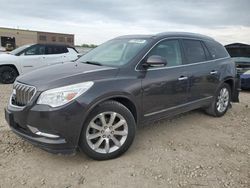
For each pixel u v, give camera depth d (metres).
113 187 3.28
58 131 3.45
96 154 3.79
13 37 47.44
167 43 4.86
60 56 12.30
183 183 3.39
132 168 3.70
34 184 3.30
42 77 3.79
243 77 9.82
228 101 6.39
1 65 11.05
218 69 5.82
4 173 3.50
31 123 3.51
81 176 3.49
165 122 5.66
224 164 3.89
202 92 5.46
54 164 3.77
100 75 3.87
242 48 10.76
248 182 3.45
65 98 3.47
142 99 4.23
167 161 3.92
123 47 4.78
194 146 4.49
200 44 5.61
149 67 4.38
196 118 6.02
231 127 5.55
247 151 4.38
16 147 4.21
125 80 4.02
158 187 3.29
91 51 5.39
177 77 4.78
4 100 7.35
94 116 3.69
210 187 3.32
